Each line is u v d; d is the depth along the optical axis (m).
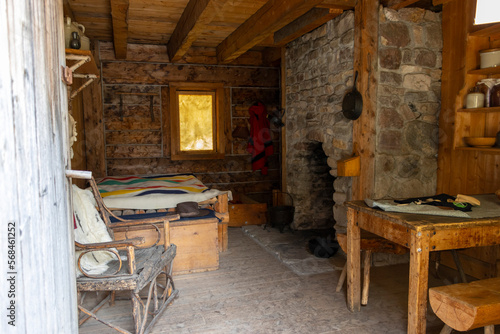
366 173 3.49
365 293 2.76
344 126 3.76
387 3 3.41
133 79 5.60
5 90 1.04
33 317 1.11
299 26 4.19
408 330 2.08
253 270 3.55
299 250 4.09
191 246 3.48
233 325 2.50
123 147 5.63
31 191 1.12
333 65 3.91
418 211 2.28
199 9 3.30
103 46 5.43
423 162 3.70
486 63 3.12
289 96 5.09
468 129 3.37
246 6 3.75
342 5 3.43
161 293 3.04
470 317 1.68
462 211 2.26
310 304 2.80
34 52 1.16
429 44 3.61
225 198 4.06
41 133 1.20
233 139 6.10
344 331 2.41
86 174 1.51
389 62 3.49
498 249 3.04
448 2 3.48
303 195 4.95
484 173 3.20
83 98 5.32
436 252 3.29
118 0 3.01
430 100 3.67
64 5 3.54
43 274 1.18
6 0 1.04
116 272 2.15
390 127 3.55
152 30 4.88
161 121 5.77
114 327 2.13
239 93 6.07
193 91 5.93
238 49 4.70
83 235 2.55
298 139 4.86
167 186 4.16
